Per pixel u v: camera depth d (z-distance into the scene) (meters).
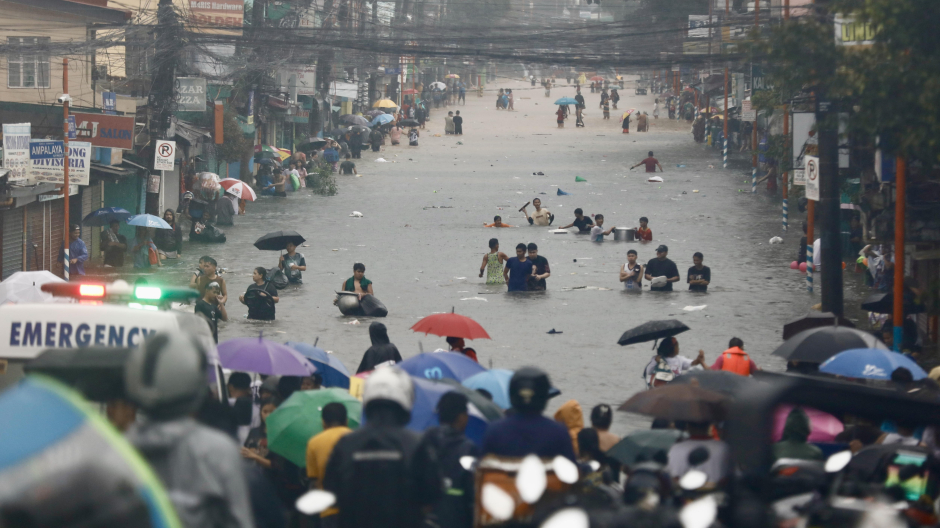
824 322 24.28
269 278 42.97
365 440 8.27
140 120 56.66
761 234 58.78
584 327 35.56
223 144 75.44
